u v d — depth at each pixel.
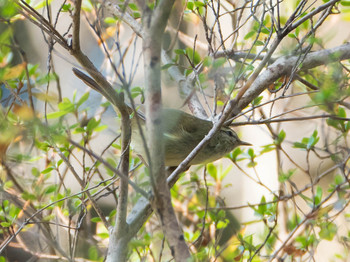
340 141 11.25
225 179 14.72
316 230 12.30
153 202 5.84
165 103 11.66
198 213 10.70
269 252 10.27
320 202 10.21
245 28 11.77
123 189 6.83
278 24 7.68
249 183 14.40
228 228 12.78
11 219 9.45
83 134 9.40
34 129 5.86
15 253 10.80
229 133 11.44
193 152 7.72
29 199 9.24
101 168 12.67
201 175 13.50
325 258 11.78
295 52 9.20
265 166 14.05
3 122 6.29
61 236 10.64
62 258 9.21
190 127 10.71
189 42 12.53
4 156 7.98
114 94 6.46
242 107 9.31
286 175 10.48
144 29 5.41
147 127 5.52
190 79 11.19
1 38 7.27
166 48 12.75
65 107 8.70
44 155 10.54
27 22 13.41
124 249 7.21
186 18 12.27
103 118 10.79
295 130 13.50
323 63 9.27
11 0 7.13
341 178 10.24
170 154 10.82
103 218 8.31
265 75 9.34
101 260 9.62
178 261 5.62
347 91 7.33
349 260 11.20
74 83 12.14
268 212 9.91
